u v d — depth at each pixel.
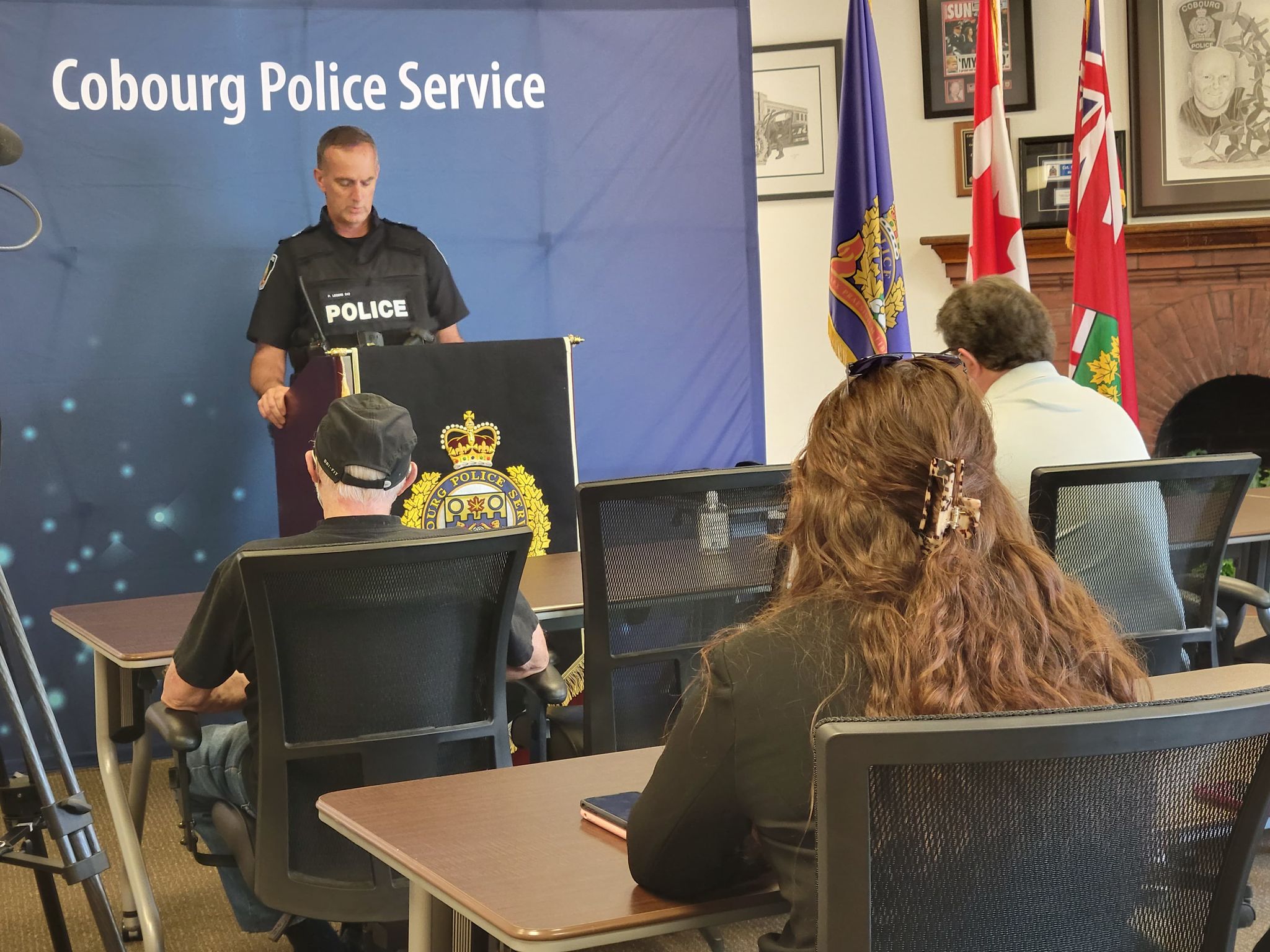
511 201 4.29
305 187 4.07
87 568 3.90
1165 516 2.19
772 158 5.96
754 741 0.93
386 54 4.14
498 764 1.83
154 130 3.91
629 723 2.06
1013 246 4.17
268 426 4.05
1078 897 0.81
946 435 0.96
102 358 3.89
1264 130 5.80
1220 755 0.81
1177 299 5.91
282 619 1.66
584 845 1.15
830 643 0.93
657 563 2.00
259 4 4.00
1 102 3.76
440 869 1.09
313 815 1.75
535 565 2.85
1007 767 0.77
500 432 3.24
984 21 4.17
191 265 3.96
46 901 2.18
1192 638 2.25
